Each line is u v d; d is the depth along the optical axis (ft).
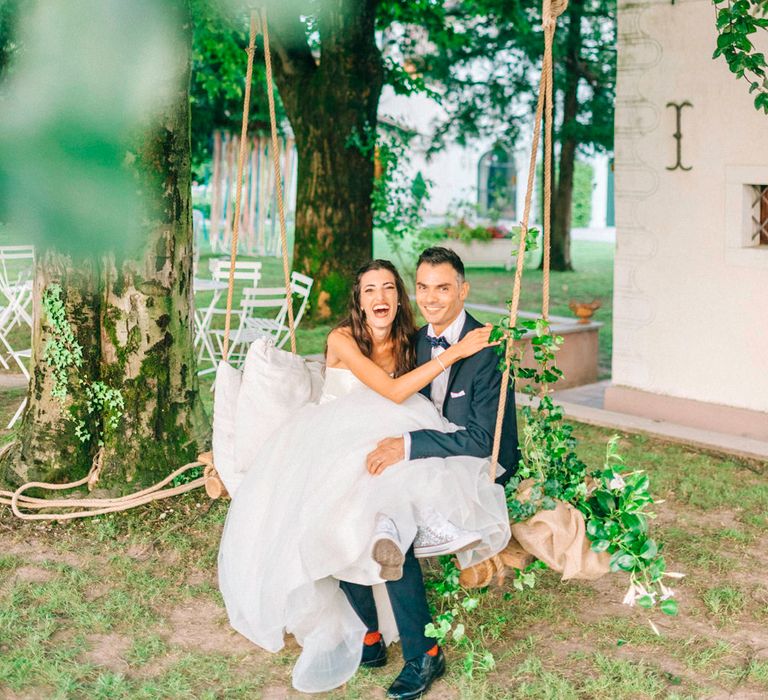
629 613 12.84
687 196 21.42
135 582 13.53
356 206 35.12
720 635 12.22
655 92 21.53
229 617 11.96
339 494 10.41
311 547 10.27
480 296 46.26
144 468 16.57
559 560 10.50
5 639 11.77
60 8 9.11
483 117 56.95
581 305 27.63
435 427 11.20
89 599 13.06
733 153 20.48
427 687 10.58
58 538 15.15
